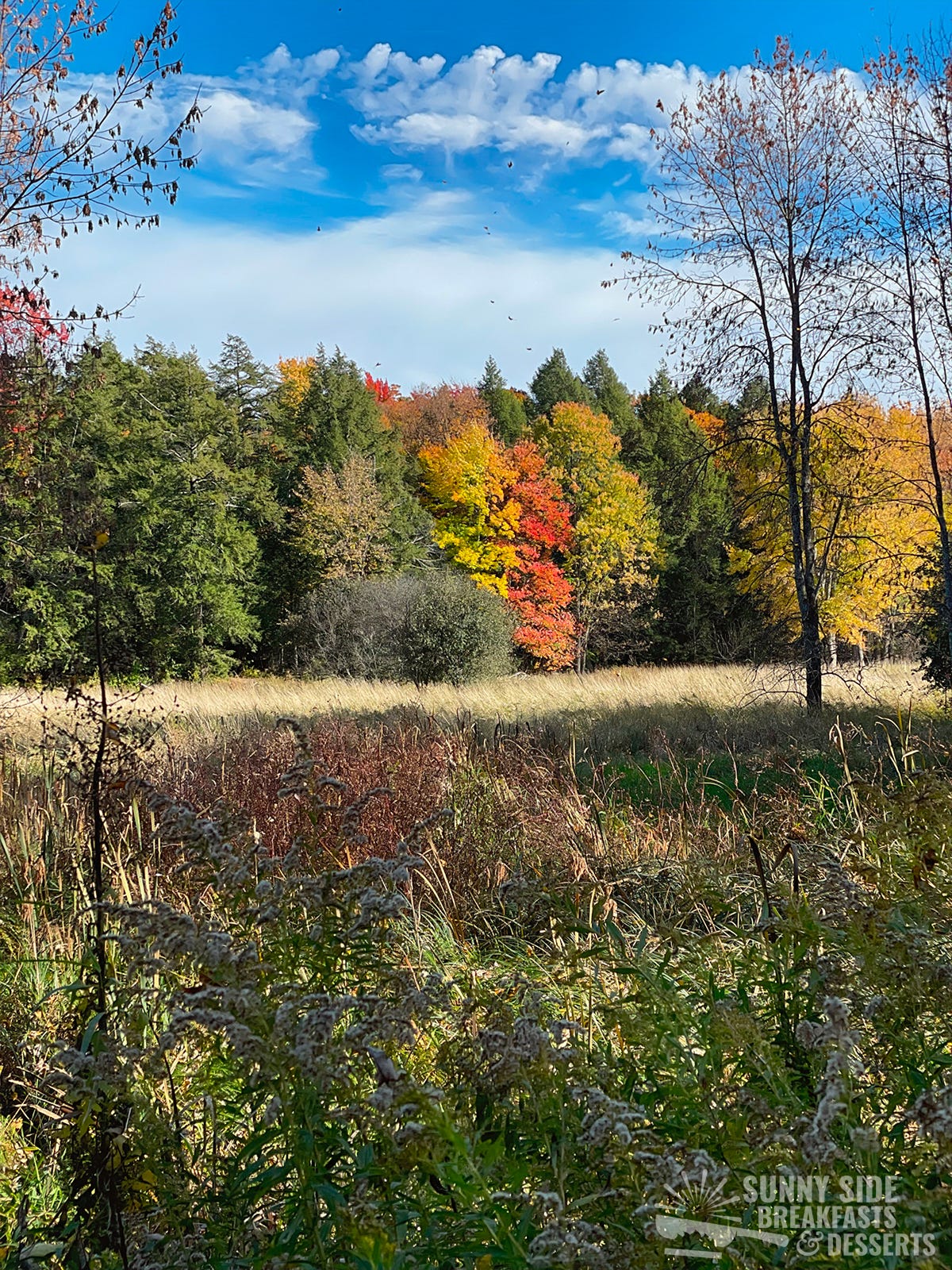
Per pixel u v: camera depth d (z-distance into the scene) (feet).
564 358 224.74
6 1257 6.15
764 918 7.14
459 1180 4.57
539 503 140.87
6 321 26.76
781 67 46.06
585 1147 5.13
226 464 143.84
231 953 5.54
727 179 47.06
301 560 143.33
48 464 26.84
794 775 23.70
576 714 49.37
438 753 25.62
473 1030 6.77
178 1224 5.75
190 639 124.36
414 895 16.52
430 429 202.59
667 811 23.25
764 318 48.49
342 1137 5.29
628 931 12.25
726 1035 5.82
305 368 211.41
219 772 24.40
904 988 6.12
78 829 14.33
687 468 55.98
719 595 136.36
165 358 144.87
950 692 46.34
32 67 24.91
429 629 94.68
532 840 19.90
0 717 30.66
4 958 12.09
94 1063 5.88
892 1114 5.83
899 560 51.03
